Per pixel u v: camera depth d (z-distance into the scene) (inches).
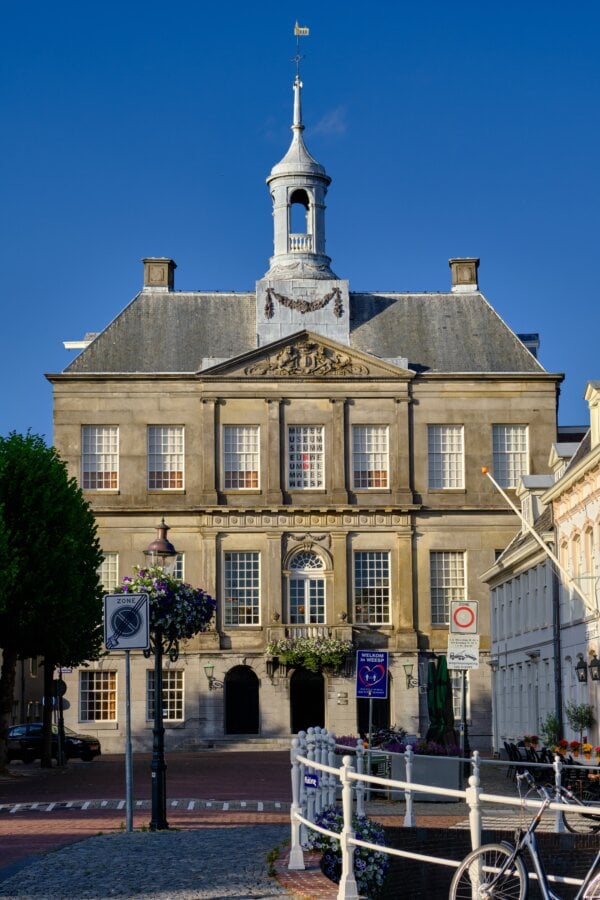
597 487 2112.5
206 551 3518.7
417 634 3518.7
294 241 3850.9
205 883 810.8
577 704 2269.9
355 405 3585.1
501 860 636.7
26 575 2225.6
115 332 3676.2
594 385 2143.2
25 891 789.9
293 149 3902.6
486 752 3275.1
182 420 3570.4
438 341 3698.3
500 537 3563.0
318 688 3570.4
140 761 2844.5
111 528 3538.4
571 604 2319.1
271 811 1441.9
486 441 3592.5
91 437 3577.8
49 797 1679.4
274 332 3676.2
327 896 750.5
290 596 3533.5
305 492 3558.1
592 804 1123.3
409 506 3540.8
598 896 580.4
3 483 2257.6
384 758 1651.1
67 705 3016.7
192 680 3479.3
